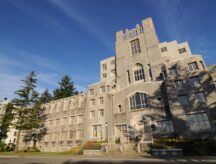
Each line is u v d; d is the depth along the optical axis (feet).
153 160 58.13
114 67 198.08
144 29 166.09
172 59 165.99
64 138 155.94
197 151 70.33
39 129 178.60
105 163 56.29
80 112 156.56
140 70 155.43
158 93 119.14
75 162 62.75
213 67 112.98
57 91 254.47
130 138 117.70
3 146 174.70
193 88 102.63
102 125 134.21
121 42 176.45
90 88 157.99
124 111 130.52
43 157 88.28
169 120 108.58
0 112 185.47
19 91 158.30
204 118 94.43
